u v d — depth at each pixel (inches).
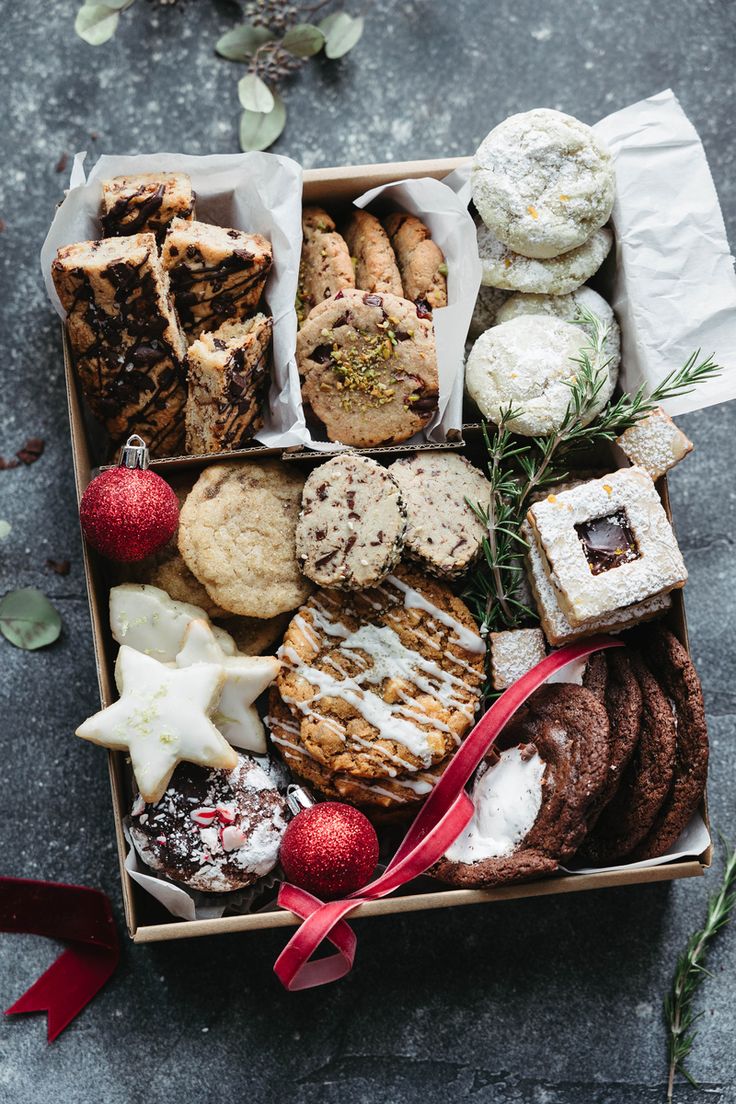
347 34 31.2
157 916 29.7
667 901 31.1
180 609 29.0
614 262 29.9
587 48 32.3
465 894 28.0
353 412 29.1
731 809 31.3
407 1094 30.5
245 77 31.0
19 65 31.6
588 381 28.1
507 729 29.3
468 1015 30.7
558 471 30.0
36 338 31.3
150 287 27.9
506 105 32.1
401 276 29.6
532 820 28.7
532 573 29.0
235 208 29.6
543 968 30.8
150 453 29.7
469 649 29.3
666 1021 30.8
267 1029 30.5
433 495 29.0
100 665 28.4
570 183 28.6
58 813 30.8
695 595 31.7
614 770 28.2
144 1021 30.5
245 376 28.4
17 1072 30.2
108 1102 30.2
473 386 29.1
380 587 29.4
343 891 28.1
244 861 28.4
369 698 29.1
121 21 31.7
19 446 31.2
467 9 32.1
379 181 29.3
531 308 29.6
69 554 31.1
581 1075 30.6
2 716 30.8
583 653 28.6
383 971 30.7
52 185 31.5
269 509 29.1
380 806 29.4
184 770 28.7
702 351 29.4
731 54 32.4
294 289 29.0
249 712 28.9
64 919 30.4
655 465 28.8
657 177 29.6
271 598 29.0
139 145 31.7
